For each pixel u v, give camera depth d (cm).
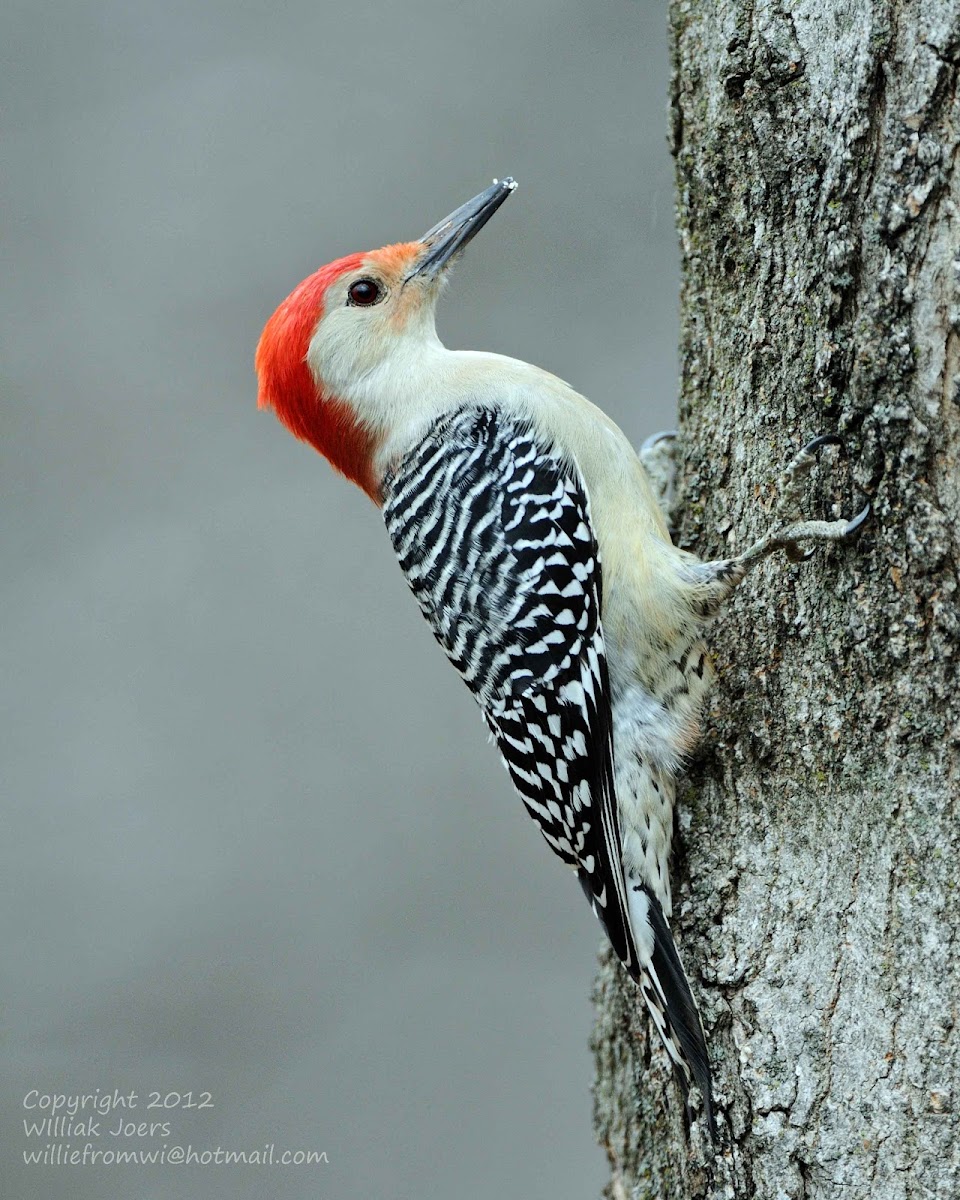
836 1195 693
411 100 1536
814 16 788
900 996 695
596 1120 966
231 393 1527
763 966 746
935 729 705
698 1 892
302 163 1539
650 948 779
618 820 807
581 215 1465
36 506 1478
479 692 882
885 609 725
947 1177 667
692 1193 768
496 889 1372
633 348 1420
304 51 1579
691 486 886
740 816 786
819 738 752
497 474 881
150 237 1540
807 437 791
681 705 818
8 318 1516
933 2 709
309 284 962
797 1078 716
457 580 878
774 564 789
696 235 892
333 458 978
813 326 786
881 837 716
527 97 1520
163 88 1579
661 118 1495
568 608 841
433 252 969
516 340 1417
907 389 716
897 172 718
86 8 1588
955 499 703
